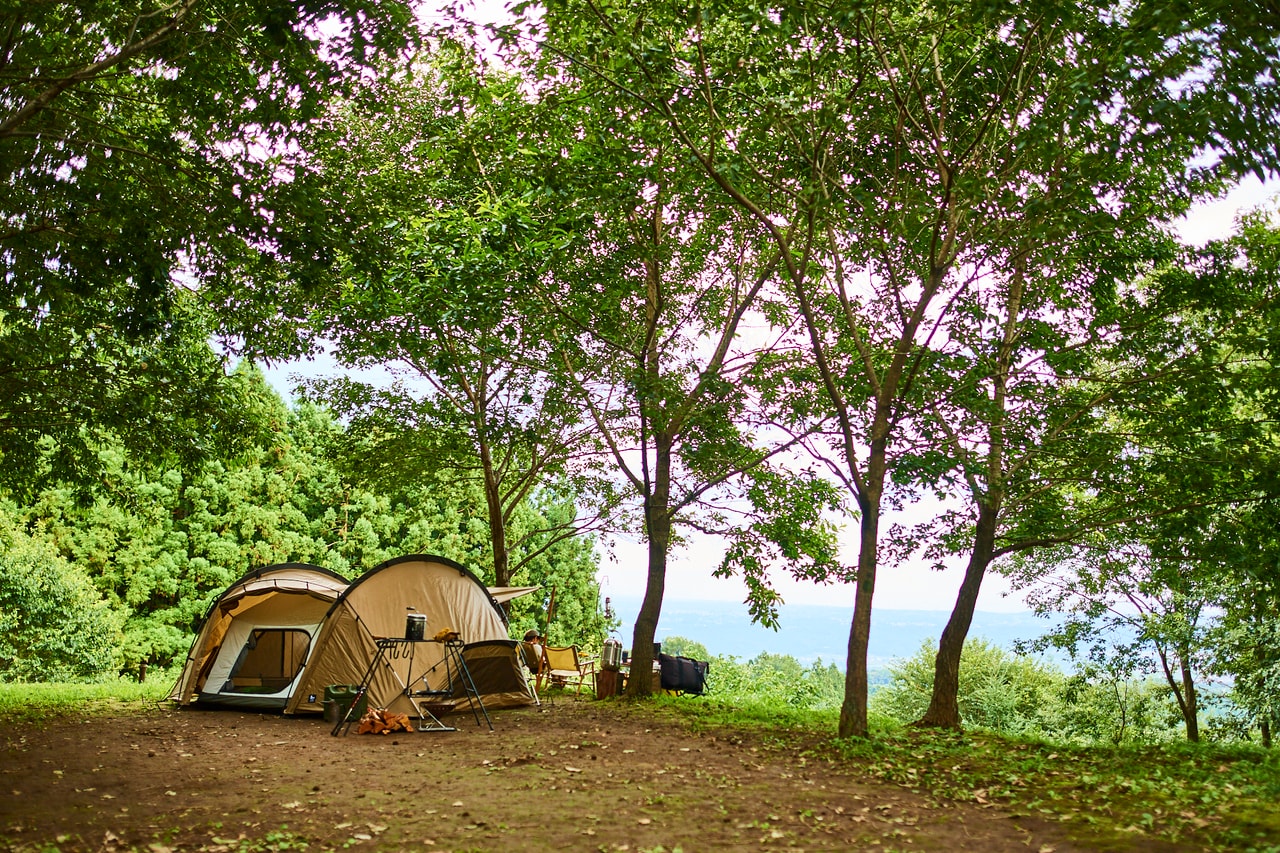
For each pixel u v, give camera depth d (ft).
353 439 60.54
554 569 126.72
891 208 35.42
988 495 39.27
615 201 39.34
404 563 46.37
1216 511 37.14
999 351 39.58
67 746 31.65
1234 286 37.55
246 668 47.55
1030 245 35.09
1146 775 25.52
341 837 19.61
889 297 42.24
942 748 31.65
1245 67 24.00
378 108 31.89
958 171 33.96
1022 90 33.71
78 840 19.06
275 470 122.42
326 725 40.16
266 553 116.26
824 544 50.90
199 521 115.03
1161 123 27.07
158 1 28.50
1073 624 62.44
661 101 32.27
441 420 57.93
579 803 22.65
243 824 20.75
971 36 34.78
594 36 32.30
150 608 112.47
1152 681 82.99
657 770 27.22
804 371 44.75
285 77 29.60
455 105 43.14
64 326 41.11
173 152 30.19
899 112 34.88
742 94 33.27
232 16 27.81
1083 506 45.42
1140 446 39.47
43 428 40.93
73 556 103.65
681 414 47.03
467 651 45.83
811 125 33.37
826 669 174.40
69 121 30.68
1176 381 37.14
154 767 28.02
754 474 48.78
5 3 24.88
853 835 19.43
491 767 28.37
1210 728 72.74
